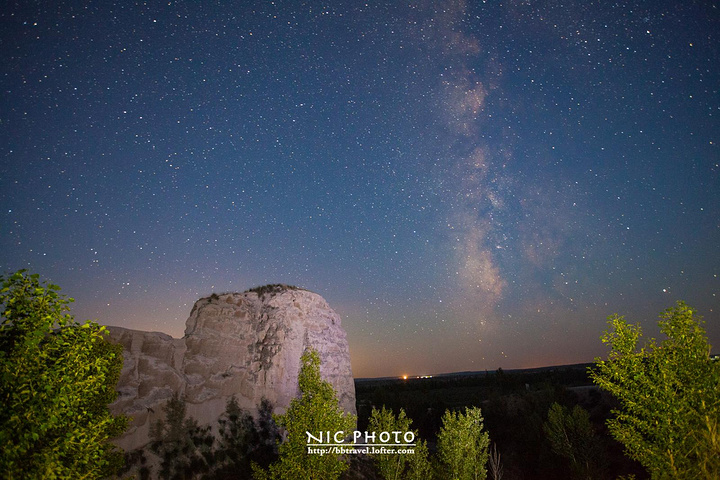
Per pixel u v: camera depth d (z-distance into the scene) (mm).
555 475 32844
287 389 29234
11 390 7500
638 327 12047
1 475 6949
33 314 7996
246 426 26109
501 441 42938
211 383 26281
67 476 7688
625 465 33906
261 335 30656
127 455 20500
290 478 15461
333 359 33406
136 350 23938
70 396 8094
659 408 10930
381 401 56250
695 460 10203
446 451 23453
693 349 10859
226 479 22797
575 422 31469
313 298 35594
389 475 22453
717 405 10078
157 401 22891
